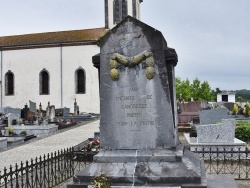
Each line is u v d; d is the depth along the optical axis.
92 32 53.19
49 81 51.62
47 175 11.95
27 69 52.53
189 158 8.93
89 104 50.09
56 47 51.50
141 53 8.82
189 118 29.27
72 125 33.50
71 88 50.81
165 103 8.73
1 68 53.47
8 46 52.78
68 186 8.32
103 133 9.05
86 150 14.96
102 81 9.12
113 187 8.17
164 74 8.74
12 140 21.95
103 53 9.12
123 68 8.98
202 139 15.80
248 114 31.23
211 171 12.96
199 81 92.69
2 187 10.70
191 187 7.85
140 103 8.87
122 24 9.00
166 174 8.16
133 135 8.88
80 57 50.62
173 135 8.67
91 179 8.38
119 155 8.77
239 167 12.82
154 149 8.73
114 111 9.02
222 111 19.47
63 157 12.98
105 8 54.53
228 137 15.71
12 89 53.31
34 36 54.94
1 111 39.38
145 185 8.13
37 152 18.19
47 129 27.58
